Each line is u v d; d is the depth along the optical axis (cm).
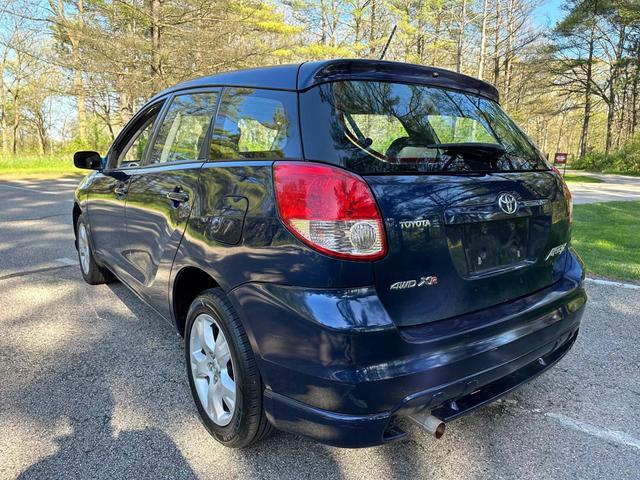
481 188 196
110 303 410
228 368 213
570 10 3447
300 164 176
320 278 164
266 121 201
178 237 240
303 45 2845
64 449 219
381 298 168
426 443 230
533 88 3706
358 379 160
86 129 3125
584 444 229
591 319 388
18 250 599
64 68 2177
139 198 294
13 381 279
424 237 175
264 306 180
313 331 164
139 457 215
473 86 245
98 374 288
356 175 169
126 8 1858
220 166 216
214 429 223
